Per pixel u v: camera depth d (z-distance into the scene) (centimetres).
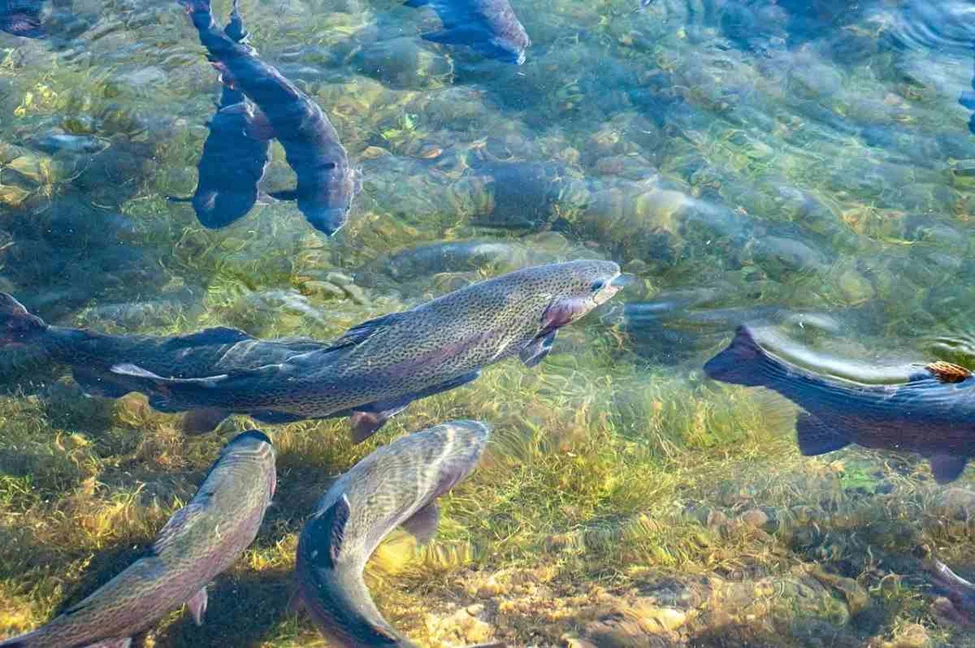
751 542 167
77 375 171
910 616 159
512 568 165
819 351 185
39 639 141
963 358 183
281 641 157
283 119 203
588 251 200
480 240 201
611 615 160
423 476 160
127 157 211
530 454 176
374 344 166
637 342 189
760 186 209
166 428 178
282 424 177
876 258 197
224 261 197
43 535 165
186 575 149
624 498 172
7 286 191
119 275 194
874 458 175
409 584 162
